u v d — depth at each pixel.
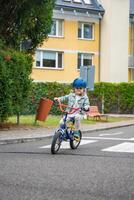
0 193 8.36
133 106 42.75
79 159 12.98
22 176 10.09
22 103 22.86
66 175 10.37
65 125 14.46
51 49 50.31
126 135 21.44
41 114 24.16
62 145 16.30
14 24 23.66
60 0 50.56
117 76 53.50
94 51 53.09
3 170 10.85
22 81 22.50
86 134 21.97
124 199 8.09
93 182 9.62
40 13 24.83
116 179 9.99
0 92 20.92
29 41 25.78
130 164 12.17
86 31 52.75
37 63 49.53
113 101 42.72
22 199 7.89
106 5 53.22
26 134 19.48
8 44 23.94
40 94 36.88
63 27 51.06
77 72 52.19
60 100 14.73
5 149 15.24
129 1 54.97
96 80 53.22
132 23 56.09
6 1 22.02
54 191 8.62
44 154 13.97
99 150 15.14
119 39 53.66
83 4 52.16
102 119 33.59
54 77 50.66
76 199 8.01
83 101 14.72
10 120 26.27
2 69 20.77
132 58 55.91
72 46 51.72
